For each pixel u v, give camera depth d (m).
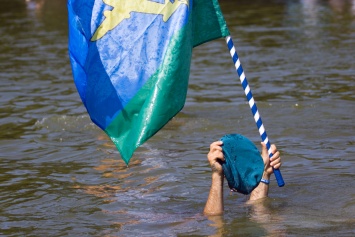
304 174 18.58
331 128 23.58
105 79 15.60
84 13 15.85
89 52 15.78
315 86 30.56
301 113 25.80
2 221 15.81
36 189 18.14
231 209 15.77
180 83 15.18
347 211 15.40
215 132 23.72
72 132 24.14
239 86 31.38
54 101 29.14
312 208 15.67
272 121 24.78
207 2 15.73
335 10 60.00
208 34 15.80
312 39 44.59
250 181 14.98
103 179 18.86
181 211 16.03
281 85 31.09
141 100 15.41
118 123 15.48
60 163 20.58
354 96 28.28
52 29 53.12
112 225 15.28
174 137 23.08
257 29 50.59
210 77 33.75
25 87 32.28
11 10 67.50
